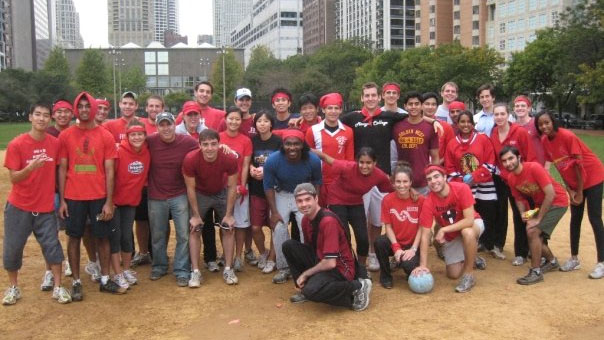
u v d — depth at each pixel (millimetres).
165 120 6504
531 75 46656
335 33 137750
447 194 6598
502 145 7535
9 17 112062
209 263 7375
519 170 6805
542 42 45969
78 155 6160
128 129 6367
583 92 42344
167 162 6676
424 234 6543
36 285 6809
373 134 7223
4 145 28672
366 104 7301
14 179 5879
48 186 6109
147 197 7113
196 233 6820
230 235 6848
